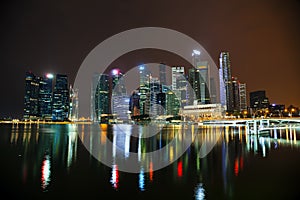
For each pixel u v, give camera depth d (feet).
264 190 113.19
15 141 358.43
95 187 119.44
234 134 478.18
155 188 117.39
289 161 180.24
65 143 339.77
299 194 106.83
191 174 143.54
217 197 105.40
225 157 203.21
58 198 104.73
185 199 103.09
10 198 104.88
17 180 132.57
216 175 140.77
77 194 109.70
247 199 102.32
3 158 205.87
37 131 650.43
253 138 380.78
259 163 173.78
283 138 379.35
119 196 106.83
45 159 201.46
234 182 126.11
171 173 147.54
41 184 124.77
